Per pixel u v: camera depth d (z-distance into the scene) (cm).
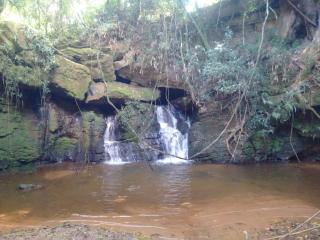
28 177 1034
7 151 1109
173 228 650
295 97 1090
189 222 680
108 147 1259
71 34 1274
